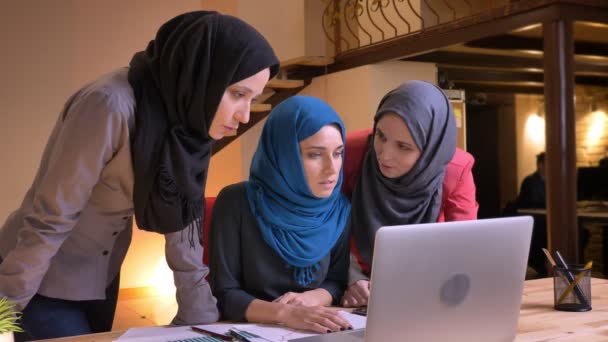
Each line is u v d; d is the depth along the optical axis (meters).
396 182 2.03
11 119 5.22
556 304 1.76
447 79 5.77
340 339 1.42
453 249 1.22
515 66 5.83
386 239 1.14
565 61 3.85
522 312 1.73
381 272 1.15
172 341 1.45
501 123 7.77
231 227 1.84
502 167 7.82
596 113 7.63
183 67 1.51
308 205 1.81
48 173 1.47
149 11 5.62
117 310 5.06
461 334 1.29
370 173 2.10
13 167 5.24
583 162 7.71
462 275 1.25
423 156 1.99
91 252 1.72
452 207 2.20
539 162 6.34
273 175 1.81
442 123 2.04
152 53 1.60
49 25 5.31
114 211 1.66
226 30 1.54
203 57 1.51
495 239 1.27
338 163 1.83
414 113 1.96
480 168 7.72
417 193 2.06
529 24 3.99
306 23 6.56
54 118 5.35
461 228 1.22
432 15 5.33
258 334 1.52
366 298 1.80
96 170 1.47
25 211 1.66
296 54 6.53
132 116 1.51
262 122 5.93
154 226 1.60
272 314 1.61
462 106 5.29
